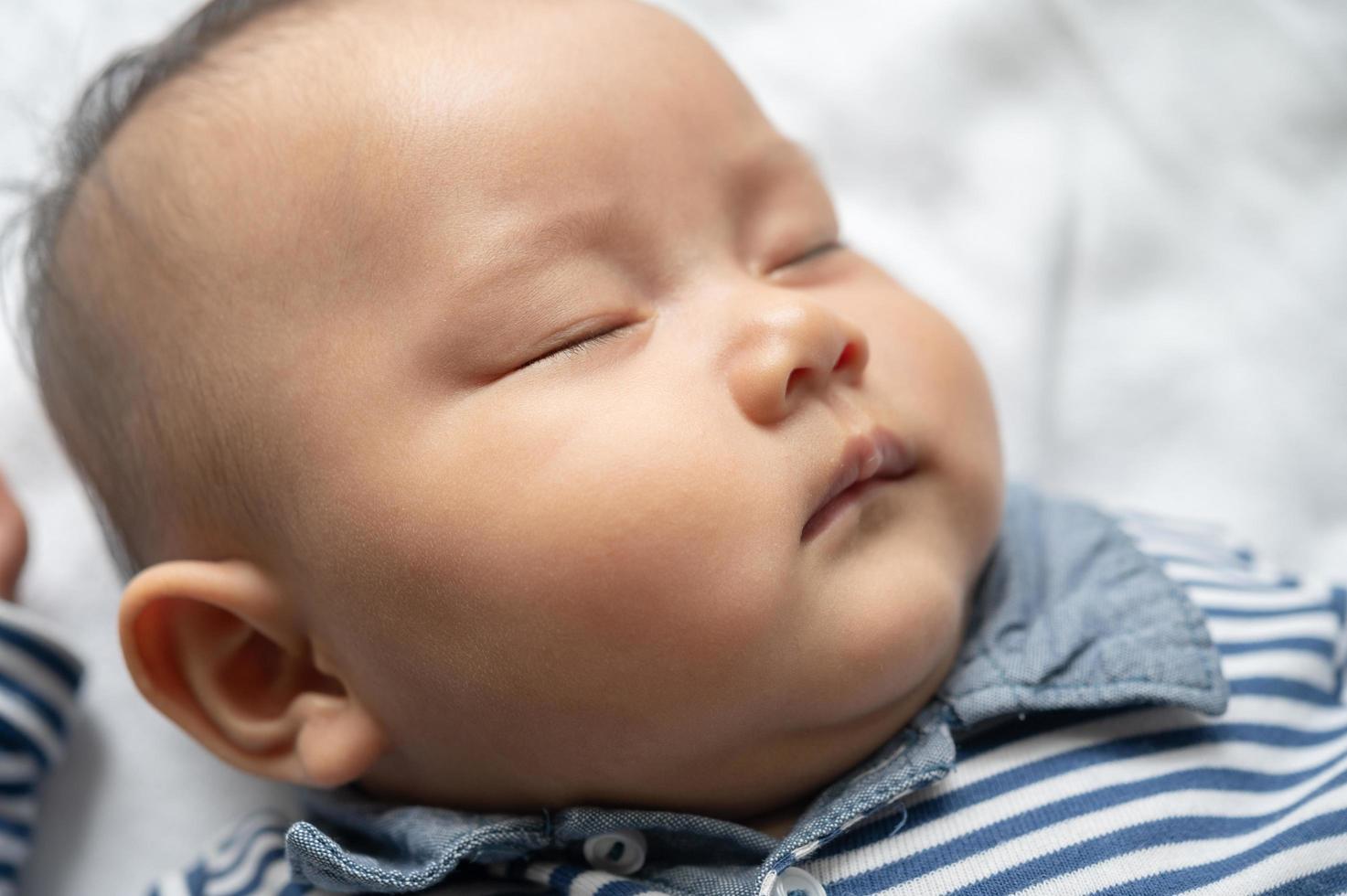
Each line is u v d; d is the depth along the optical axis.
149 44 1.01
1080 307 1.27
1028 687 0.79
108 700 1.08
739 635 0.69
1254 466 1.21
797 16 1.32
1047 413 1.23
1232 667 0.86
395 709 0.80
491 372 0.73
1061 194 1.27
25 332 1.08
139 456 0.85
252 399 0.78
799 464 0.70
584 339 0.74
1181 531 1.06
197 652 0.84
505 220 0.74
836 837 0.75
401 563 0.74
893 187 1.28
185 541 0.85
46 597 1.10
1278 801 0.78
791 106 1.30
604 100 0.78
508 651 0.73
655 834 0.78
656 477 0.69
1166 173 1.30
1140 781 0.76
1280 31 1.32
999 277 1.24
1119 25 1.32
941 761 0.74
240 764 0.85
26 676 1.01
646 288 0.76
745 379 0.70
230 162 0.80
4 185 1.04
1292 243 1.27
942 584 0.75
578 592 0.70
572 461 0.70
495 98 0.77
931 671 0.78
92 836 1.04
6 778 1.00
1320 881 0.72
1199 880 0.72
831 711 0.73
